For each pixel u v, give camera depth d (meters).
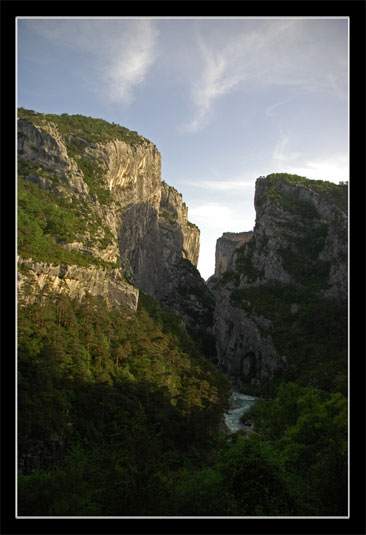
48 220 84.56
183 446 59.78
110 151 142.62
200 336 198.25
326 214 167.75
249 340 149.25
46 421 41.47
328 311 131.75
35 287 63.16
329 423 33.22
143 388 64.50
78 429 47.75
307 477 26.27
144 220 177.88
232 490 19.81
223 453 23.52
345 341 120.25
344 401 35.38
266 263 168.88
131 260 165.75
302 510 18.84
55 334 59.41
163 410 62.41
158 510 17.22
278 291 158.25
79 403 51.91
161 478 20.83
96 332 71.75
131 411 55.94
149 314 126.62
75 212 96.56
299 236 169.75
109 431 49.47
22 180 89.69
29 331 53.97
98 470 23.05
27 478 22.45
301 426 34.31
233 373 156.00
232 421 88.12
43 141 100.31
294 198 184.38
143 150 173.38
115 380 64.44
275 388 119.12
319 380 86.50
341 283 135.88
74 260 77.31
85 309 72.50
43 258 66.69
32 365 47.81
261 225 184.62
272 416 49.22
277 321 143.38
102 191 127.56
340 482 19.94
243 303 158.62
